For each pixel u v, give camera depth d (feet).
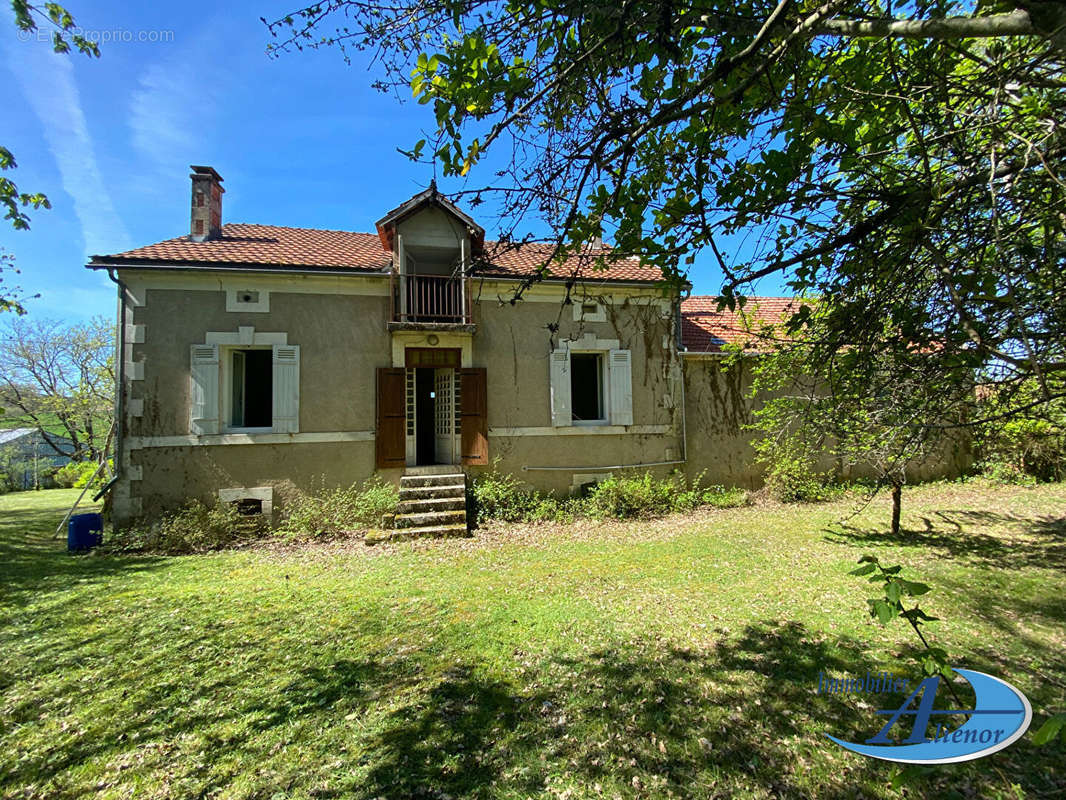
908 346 8.95
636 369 32.55
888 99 7.30
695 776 8.23
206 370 26.48
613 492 28.84
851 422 11.41
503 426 30.17
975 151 6.95
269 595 17.25
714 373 34.88
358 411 28.40
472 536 25.07
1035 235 8.15
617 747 8.96
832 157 7.43
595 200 8.67
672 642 12.89
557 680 11.23
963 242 7.77
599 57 7.75
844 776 8.11
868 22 6.05
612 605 15.51
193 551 23.73
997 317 7.88
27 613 15.75
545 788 8.04
